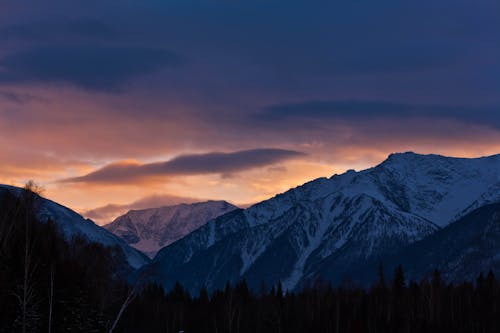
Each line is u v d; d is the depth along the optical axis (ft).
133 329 550.77
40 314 374.22
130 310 562.66
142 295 603.67
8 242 404.36
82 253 447.42
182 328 612.29
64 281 400.26
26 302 351.46
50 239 428.97
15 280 375.04
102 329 422.82
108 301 431.02
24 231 417.69
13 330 359.05
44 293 388.57
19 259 389.39
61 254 431.84
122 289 435.94
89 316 406.62
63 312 393.29
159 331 572.92
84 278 417.28
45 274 393.09
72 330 393.50
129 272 443.32
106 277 428.15
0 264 386.73
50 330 363.97
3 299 365.40
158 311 600.39
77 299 401.08
